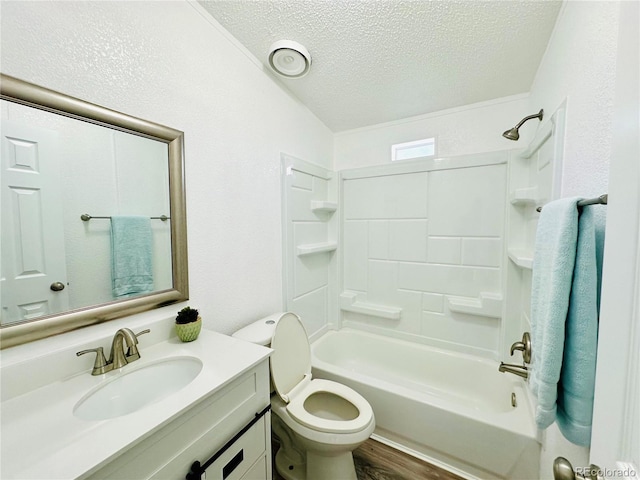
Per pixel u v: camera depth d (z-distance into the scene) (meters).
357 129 2.35
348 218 2.41
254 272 1.59
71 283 0.87
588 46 0.85
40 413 0.70
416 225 2.12
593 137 0.80
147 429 0.64
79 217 0.89
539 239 0.84
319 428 1.16
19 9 0.74
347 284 2.46
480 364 1.85
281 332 1.38
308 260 2.10
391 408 1.53
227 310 1.42
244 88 1.48
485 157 1.85
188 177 1.20
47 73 0.79
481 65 1.49
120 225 0.99
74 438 0.62
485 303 1.85
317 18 1.22
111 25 0.93
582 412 0.62
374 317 2.33
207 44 1.27
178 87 1.15
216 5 1.21
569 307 0.64
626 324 0.41
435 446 1.42
